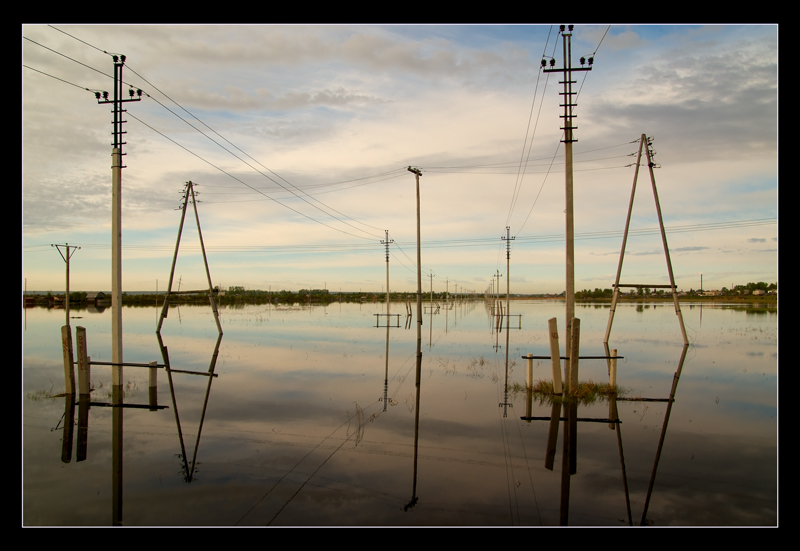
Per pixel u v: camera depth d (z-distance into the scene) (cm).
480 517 629
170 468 802
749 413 1194
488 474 783
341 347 2541
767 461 848
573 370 1371
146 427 1049
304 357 2150
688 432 1029
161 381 1588
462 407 1237
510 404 1278
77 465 816
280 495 695
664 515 638
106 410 1202
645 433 1021
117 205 1589
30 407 1232
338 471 791
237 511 644
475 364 1973
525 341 2994
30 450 897
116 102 1612
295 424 1069
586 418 1144
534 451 899
